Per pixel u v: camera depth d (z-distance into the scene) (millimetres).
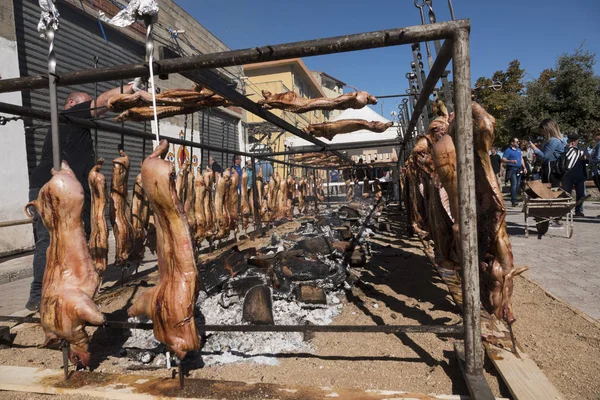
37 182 4266
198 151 12281
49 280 2406
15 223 5898
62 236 2402
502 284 2408
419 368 2529
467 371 2168
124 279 5219
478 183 2430
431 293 4195
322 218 9062
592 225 8883
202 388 2170
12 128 7191
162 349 2912
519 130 21719
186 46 13062
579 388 2188
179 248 2150
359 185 18266
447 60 2609
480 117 2266
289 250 4754
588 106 19906
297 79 26203
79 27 8953
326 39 2211
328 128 4484
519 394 1968
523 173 13461
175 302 2123
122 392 2182
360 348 2887
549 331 3025
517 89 26734
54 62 2613
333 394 2053
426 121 5938
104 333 3396
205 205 5914
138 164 10484
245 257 4648
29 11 7824
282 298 3762
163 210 2141
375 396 2021
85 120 3969
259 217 8719
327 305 3789
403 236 8312
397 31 2115
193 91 3725
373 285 4609
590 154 10234
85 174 4637
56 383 2332
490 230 2416
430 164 3570
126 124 9961
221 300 3691
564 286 4297
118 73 2518
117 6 10062
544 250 6359
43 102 8047
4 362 2891
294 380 2414
